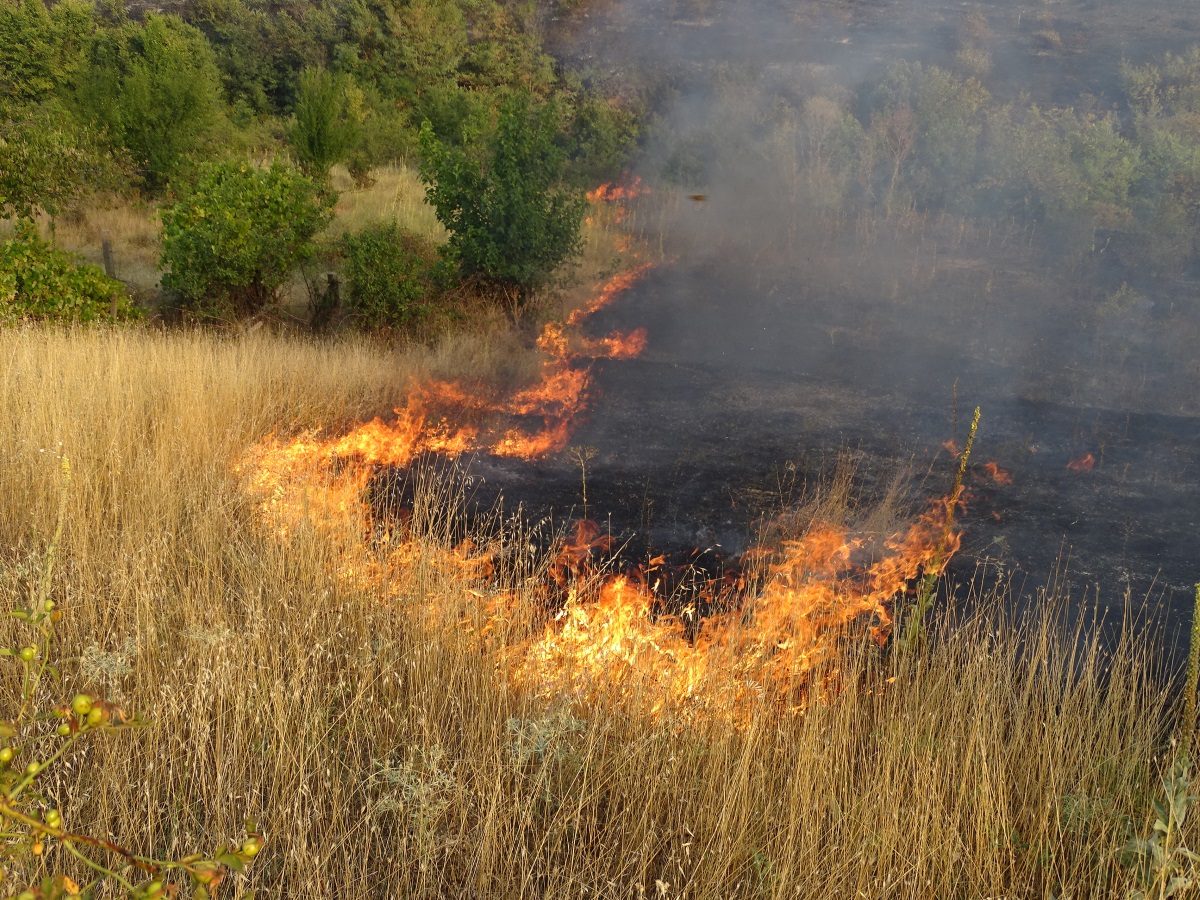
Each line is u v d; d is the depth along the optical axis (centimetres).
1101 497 611
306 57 2989
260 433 694
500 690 353
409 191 1900
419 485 626
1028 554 527
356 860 285
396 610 413
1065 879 283
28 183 1271
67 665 350
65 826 271
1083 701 359
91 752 307
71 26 2834
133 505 492
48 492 487
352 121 1928
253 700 326
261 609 378
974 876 280
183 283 1125
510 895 273
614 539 555
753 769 313
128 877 262
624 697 351
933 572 388
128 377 692
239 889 254
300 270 1246
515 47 2917
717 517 591
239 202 1129
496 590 438
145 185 1792
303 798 297
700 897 270
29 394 612
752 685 348
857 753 336
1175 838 271
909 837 286
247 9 3139
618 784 312
